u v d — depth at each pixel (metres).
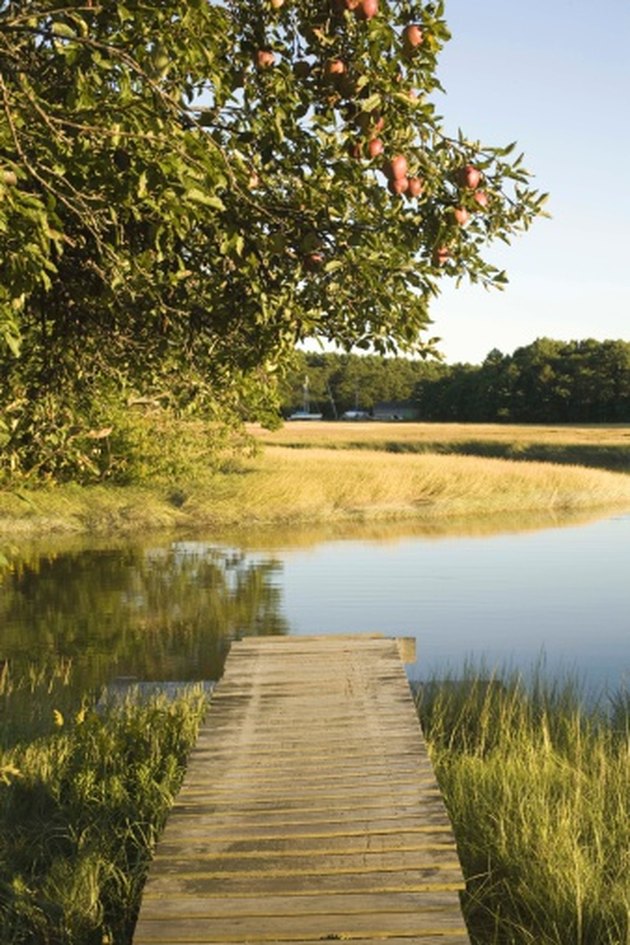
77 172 4.27
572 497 36.06
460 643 13.89
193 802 4.62
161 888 3.80
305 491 31.89
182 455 27.02
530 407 123.06
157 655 13.14
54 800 6.59
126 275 5.52
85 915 4.98
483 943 4.94
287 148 4.81
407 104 4.29
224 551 23.55
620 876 5.28
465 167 4.37
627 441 68.00
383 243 4.63
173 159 4.01
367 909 3.60
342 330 5.66
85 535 25.84
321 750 5.31
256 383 7.92
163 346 7.00
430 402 138.25
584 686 11.05
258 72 4.65
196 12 4.08
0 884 5.32
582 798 6.30
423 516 31.80
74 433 7.57
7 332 3.95
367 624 15.26
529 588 18.47
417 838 4.16
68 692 10.70
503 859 5.55
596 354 121.56
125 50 4.05
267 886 3.80
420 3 4.30
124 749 7.35
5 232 3.86
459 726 8.70
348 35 4.43
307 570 20.66
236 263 5.19
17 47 3.99
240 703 6.21
